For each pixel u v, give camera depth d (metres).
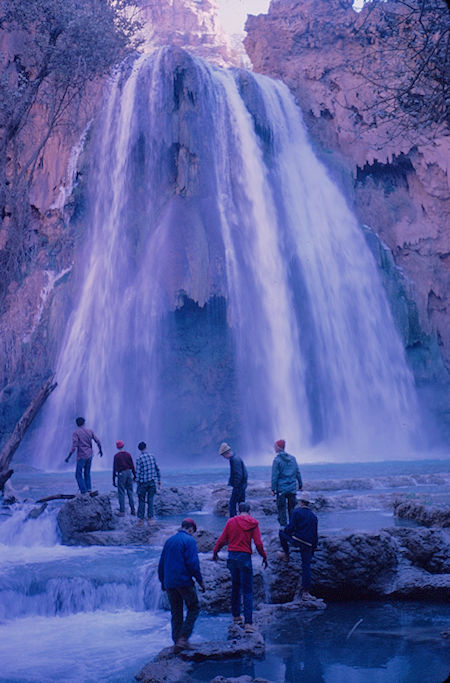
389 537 9.58
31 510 14.02
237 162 45.75
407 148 48.75
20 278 41.94
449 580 9.12
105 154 43.84
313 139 51.16
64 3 18.73
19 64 30.50
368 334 46.16
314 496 16.02
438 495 16.53
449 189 48.91
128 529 12.89
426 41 7.17
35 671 6.81
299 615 8.31
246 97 47.69
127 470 13.72
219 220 43.28
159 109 43.53
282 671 6.08
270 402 42.78
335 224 48.00
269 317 43.50
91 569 10.14
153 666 6.49
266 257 44.72
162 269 41.09
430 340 48.41
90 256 43.06
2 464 15.34
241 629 7.51
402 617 7.98
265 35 54.38
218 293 41.78
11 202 20.64
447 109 7.48
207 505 16.52
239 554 7.77
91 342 41.22
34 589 9.55
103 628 8.48
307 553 8.88
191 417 41.72
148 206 43.62
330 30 52.09
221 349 43.56
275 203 46.59
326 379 44.59
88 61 19.84
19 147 24.03
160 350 41.28
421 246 49.88
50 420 39.38
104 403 40.25
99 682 6.43
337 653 6.55
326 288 45.97
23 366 40.34
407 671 5.86
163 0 78.38
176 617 7.08
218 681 5.85
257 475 22.39
